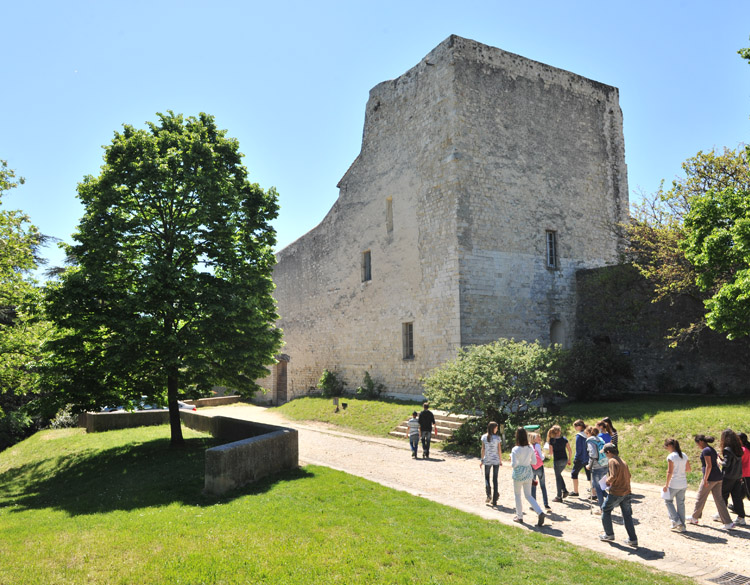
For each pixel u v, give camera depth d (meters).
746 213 10.86
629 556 7.29
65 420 25.34
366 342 26.02
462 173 20.98
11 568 6.89
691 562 7.05
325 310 29.78
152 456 14.94
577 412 16.64
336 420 21.95
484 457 10.13
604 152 25.39
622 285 21.36
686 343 19.03
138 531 8.20
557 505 9.97
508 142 22.31
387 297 24.58
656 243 19.89
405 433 18.25
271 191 16.98
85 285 13.54
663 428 13.34
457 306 20.36
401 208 23.91
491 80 22.25
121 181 14.40
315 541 7.59
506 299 21.36
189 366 14.12
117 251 14.32
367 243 26.31
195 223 14.84
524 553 7.25
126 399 15.91
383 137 25.52
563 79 24.48
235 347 15.02
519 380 15.73
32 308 14.45
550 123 23.70
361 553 7.14
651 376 20.22
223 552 7.19
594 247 24.36
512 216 21.97
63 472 15.23
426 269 22.12
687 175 18.62
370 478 12.18
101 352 14.62
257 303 15.28
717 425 12.61
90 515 9.79
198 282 14.68
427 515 8.88
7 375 16.66
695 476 11.23
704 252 12.03
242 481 11.27
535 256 22.41
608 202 25.17
